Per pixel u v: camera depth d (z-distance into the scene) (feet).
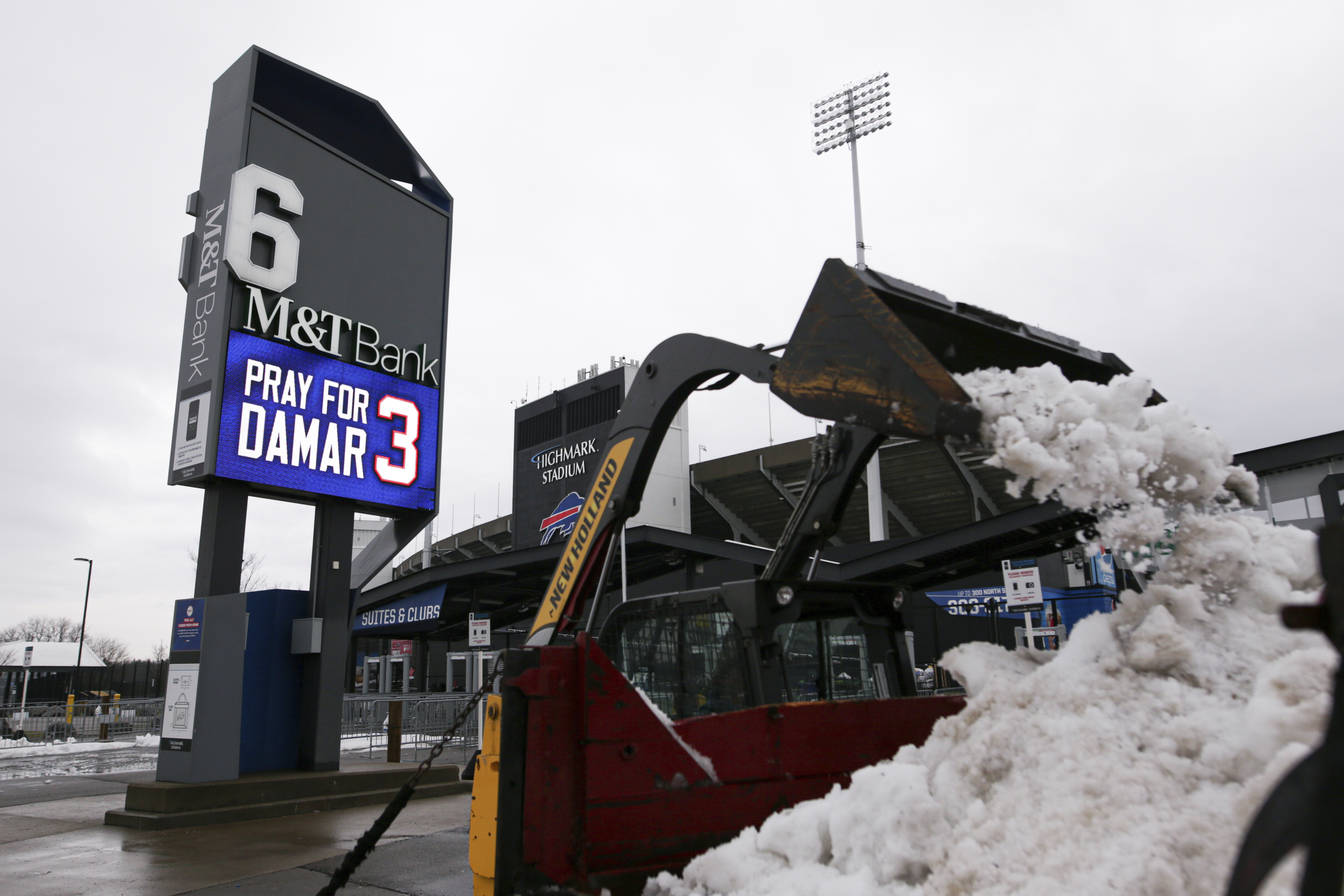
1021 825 9.94
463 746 58.70
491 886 13.75
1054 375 12.61
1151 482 13.03
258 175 37.27
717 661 16.93
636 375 21.50
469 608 106.42
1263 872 4.45
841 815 11.85
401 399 42.11
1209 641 11.55
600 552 21.18
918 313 14.84
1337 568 4.52
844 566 64.23
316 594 38.63
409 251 44.01
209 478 34.63
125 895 21.79
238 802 32.76
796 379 13.75
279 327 37.17
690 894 12.65
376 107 43.98
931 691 63.93
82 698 123.03
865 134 102.27
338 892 21.80
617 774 13.25
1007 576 55.16
